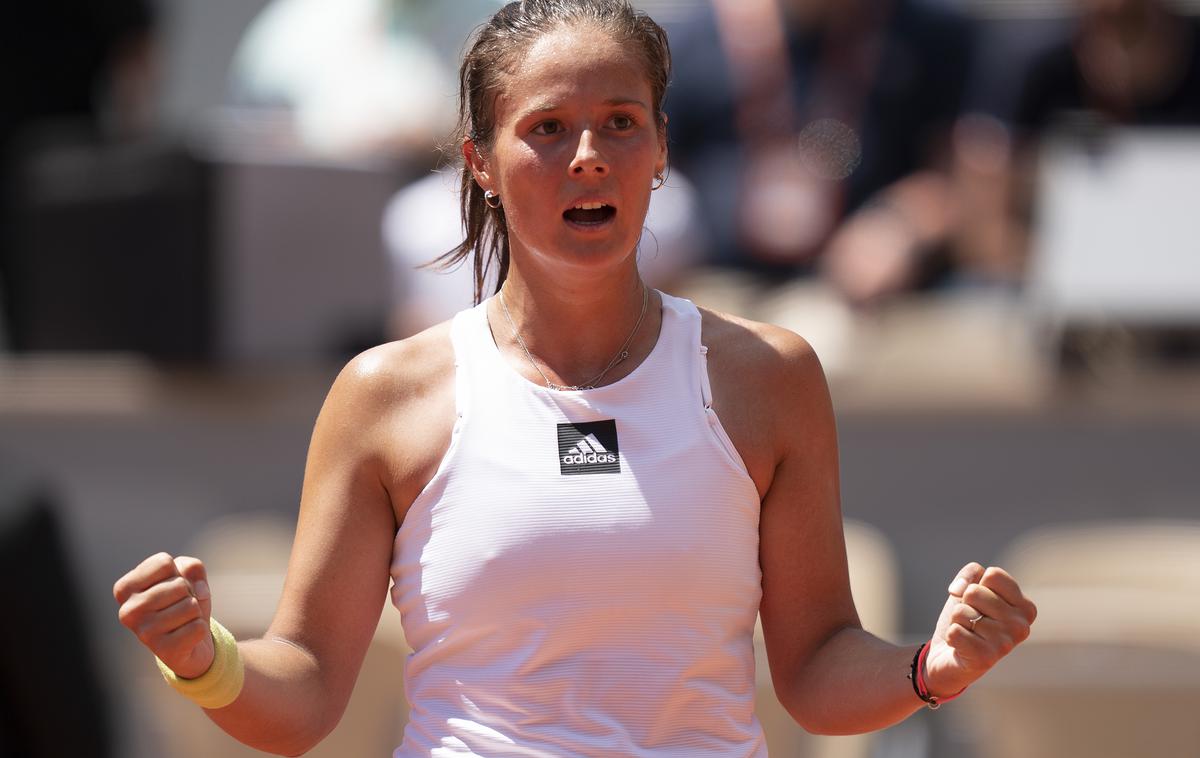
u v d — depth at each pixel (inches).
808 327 668.1
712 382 311.9
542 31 302.5
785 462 315.9
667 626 298.5
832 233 719.1
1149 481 654.5
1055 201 648.4
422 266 346.0
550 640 296.8
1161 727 589.9
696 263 696.4
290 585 315.3
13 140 738.2
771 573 320.5
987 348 672.4
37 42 744.3
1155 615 588.1
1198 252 636.1
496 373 310.5
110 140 695.1
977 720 611.8
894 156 730.8
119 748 401.4
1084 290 643.5
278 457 671.1
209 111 874.1
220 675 288.5
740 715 306.3
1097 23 713.0
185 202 662.5
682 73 736.3
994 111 730.2
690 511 299.4
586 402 304.7
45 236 669.9
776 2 735.1
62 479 675.4
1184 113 711.7
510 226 307.1
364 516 314.7
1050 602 598.9
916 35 733.3
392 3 796.6
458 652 303.7
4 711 334.0
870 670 308.3
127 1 768.9
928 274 708.0
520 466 301.4
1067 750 597.0
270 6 946.7
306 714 305.9
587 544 296.2
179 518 673.0
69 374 673.6
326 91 779.4
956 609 285.6
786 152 728.3
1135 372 649.0
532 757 295.9
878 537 661.9
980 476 660.1
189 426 672.4
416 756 306.5
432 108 749.9
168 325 669.9
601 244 299.1
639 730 298.0
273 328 667.4
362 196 662.5
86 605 350.9
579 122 298.4
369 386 316.2
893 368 665.6
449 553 302.5
